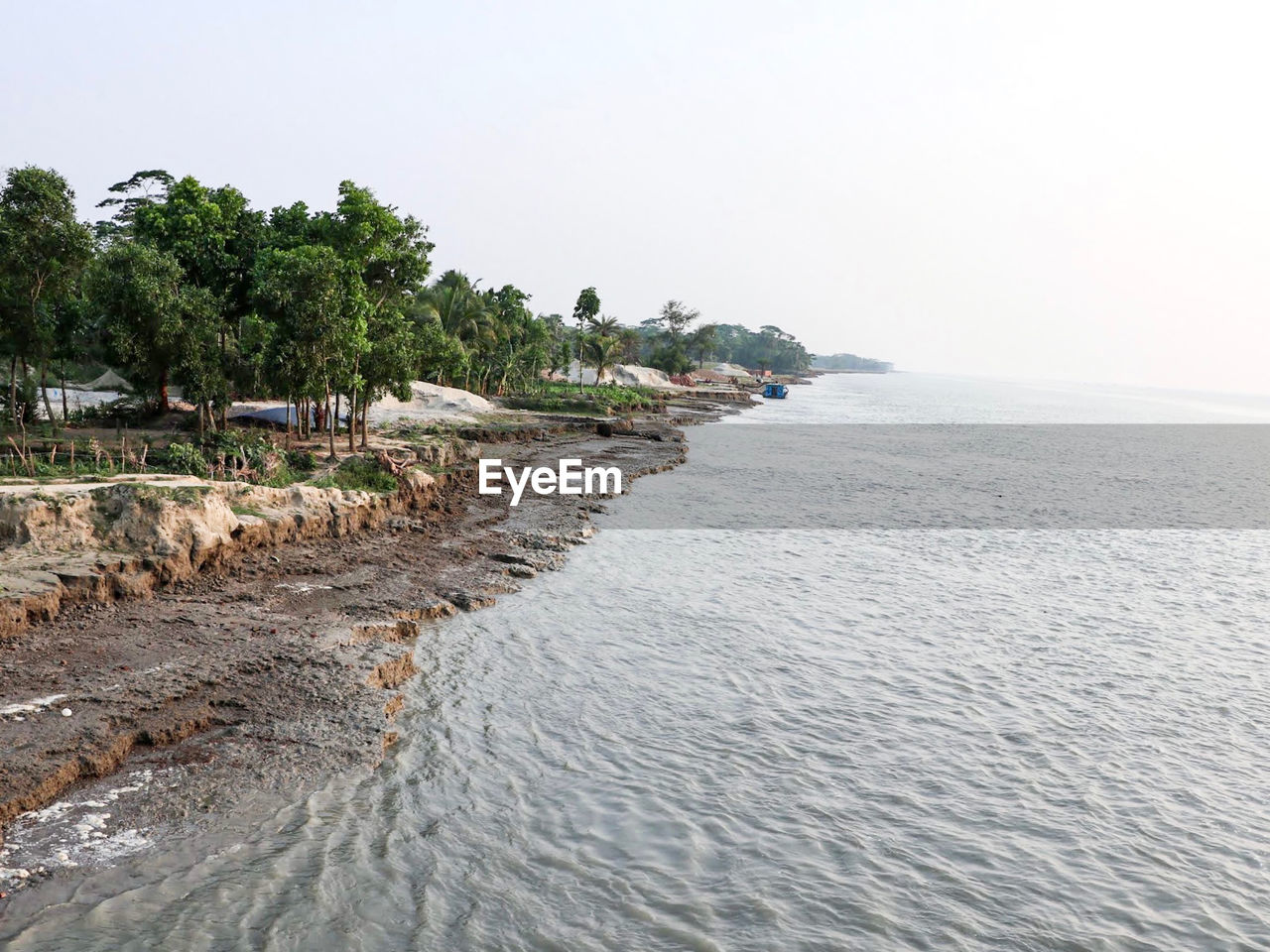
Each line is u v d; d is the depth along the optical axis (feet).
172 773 40.60
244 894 33.45
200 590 64.80
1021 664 67.10
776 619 75.66
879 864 39.45
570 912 34.65
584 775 45.68
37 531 61.11
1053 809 45.06
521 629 67.97
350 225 126.72
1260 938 35.32
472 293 288.51
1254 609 87.45
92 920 31.07
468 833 39.42
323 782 41.75
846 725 54.13
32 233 92.63
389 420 188.14
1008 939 34.73
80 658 49.65
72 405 176.14
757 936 33.91
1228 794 47.39
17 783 36.81
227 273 120.26
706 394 449.06
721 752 49.47
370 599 68.59
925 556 106.42
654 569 90.63
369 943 31.76
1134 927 35.83
